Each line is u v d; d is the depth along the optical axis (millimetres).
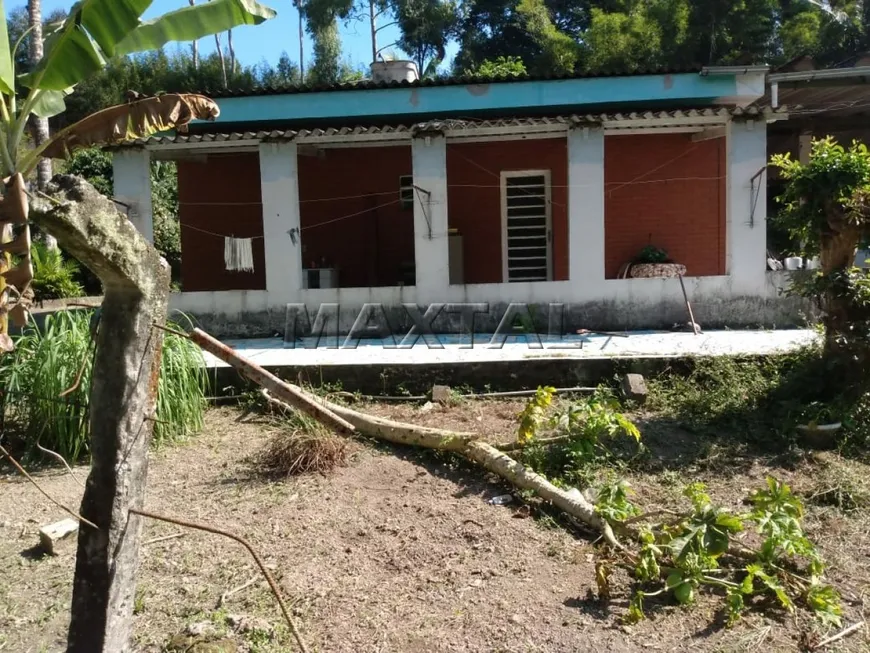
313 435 5906
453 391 7457
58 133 3488
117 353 2811
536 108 11617
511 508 5094
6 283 2662
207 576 4195
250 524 4820
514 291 10102
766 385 7031
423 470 5734
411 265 12734
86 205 2492
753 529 4848
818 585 3922
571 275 10086
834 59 23484
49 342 6121
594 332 9844
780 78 11516
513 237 12688
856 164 6211
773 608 3941
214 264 12961
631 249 12469
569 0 32719
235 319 10258
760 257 9969
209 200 12898
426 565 4316
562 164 12453
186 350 6777
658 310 10039
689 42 23984
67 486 5570
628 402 7070
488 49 33688
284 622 3730
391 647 3545
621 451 6047
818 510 5164
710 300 10023
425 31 35875
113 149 10438
